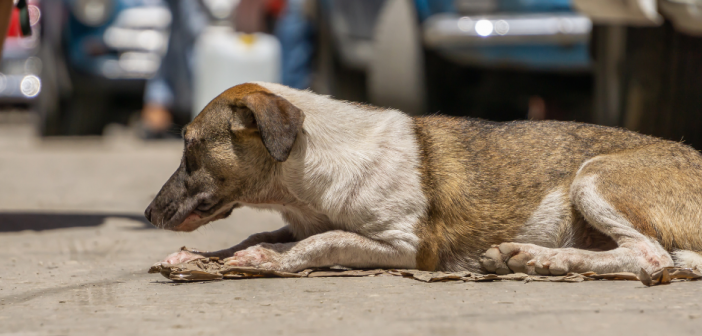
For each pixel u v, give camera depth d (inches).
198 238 197.3
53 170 391.5
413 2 298.5
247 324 100.9
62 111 586.9
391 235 144.9
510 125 160.9
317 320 102.3
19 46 622.8
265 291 125.2
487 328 96.2
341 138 148.6
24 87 623.8
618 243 142.8
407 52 301.9
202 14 530.3
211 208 150.5
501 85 333.1
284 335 94.5
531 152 154.9
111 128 832.3
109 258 165.2
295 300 117.1
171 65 559.5
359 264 147.3
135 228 212.4
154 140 594.6
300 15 489.4
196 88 465.7
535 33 291.7
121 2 555.5
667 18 233.9
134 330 99.0
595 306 109.2
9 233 199.9
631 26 257.3
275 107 139.2
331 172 146.3
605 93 269.4
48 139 597.3
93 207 260.7
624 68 261.0
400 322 100.2
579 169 152.4
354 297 118.9
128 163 420.8
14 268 151.6
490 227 150.5
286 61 498.0
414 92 305.9
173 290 127.2
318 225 154.1
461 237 150.4
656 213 142.3
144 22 561.0
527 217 151.3
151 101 570.3
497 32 293.1
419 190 146.6
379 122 153.7
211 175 148.3
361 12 328.5
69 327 101.1
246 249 142.2
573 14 291.3
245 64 449.1
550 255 138.9
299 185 147.6
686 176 146.4
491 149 155.3
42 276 142.6
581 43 291.9
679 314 103.0
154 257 167.2
